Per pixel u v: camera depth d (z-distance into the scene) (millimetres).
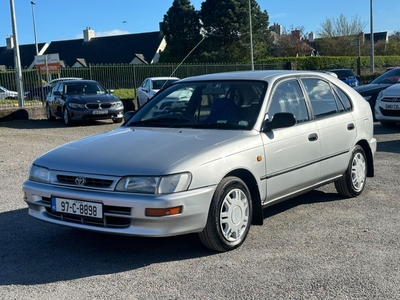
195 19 42875
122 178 4309
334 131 6074
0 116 18203
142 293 3916
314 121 5859
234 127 5141
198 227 4438
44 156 4957
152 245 5016
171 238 5207
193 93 5770
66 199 4516
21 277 4293
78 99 16672
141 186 4258
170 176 4262
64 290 4008
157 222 4207
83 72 21812
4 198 7004
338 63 39719
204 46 42250
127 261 4609
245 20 40844
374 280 4070
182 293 3898
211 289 3955
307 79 6094
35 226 5715
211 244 4637
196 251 4809
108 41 61156
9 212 6305
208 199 4453
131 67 22828
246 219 4918
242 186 4824
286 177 5340
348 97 6664
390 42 58406
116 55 59000
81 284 4117
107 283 4125
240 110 5312
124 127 5668
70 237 5316
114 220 4371
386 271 4250
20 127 16484
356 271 4258
